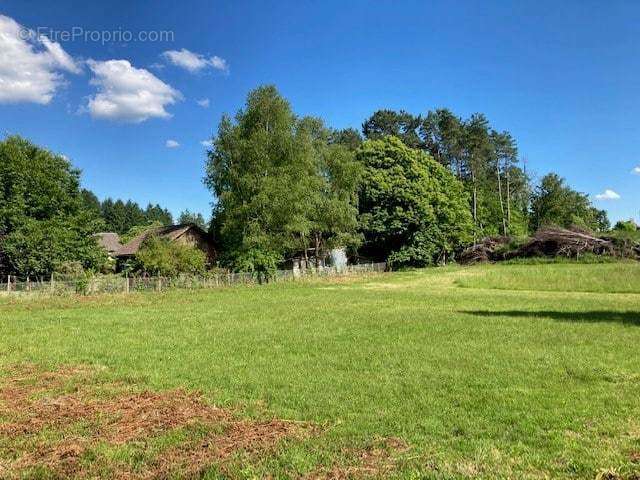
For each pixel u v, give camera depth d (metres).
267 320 17.25
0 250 36.28
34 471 5.55
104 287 30.72
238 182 43.50
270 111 44.19
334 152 51.22
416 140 81.31
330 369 9.83
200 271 37.53
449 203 64.75
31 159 42.06
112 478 5.40
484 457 5.61
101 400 8.11
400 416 7.00
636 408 7.13
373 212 59.88
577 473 5.20
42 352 11.89
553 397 7.71
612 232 61.69
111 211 122.00
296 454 5.83
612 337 12.90
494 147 86.06
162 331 14.98
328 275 46.72
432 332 14.11
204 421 7.02
